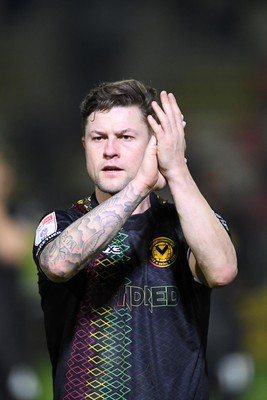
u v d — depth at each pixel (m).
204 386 11.86
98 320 11.71
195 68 53.34
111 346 11.66
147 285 11.81
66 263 11.26
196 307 11.93
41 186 47.34
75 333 11.73
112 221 11.23
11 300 23.34
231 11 53.75
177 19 53.38
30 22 52.84
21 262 25.95
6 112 50.56
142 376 11.62
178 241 12.00
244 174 44.28
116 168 11.74
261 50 53.94
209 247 11.36
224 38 53.84
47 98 51.31
